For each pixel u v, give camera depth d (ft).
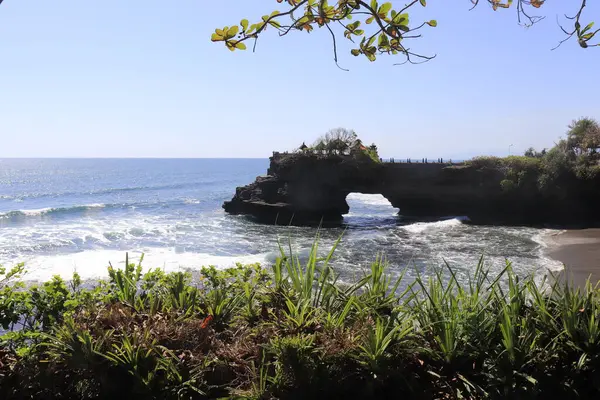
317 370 7.69
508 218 148.77
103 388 7.71
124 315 8.75
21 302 9.20
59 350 8.00
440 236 114.52
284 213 154.40
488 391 7.88
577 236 109.50
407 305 9.38
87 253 90.12
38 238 107.45
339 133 178.29
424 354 8.36
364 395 7.63
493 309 9.03
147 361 7.75
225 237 115.34
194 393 7.82
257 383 7.72
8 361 8.46
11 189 311.06
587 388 7.97
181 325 8.77
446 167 159.22
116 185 353.72
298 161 162.81
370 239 110.42
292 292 9.88
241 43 7.18
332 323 8.46
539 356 8.12
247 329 8.98
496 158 156.76
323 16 6.92
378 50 7.61
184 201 225.56
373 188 166.61
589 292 8.98
